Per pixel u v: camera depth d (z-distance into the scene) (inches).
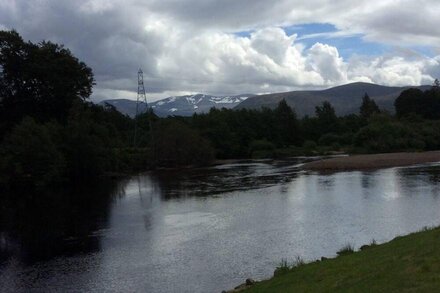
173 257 1146.0
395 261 653.3
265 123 6614.2
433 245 694.5
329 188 2258.9
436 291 484.4
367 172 2992.1
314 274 710.5
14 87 3937.0
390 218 1471.5
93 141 3425.2
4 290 950.4
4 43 3811.5
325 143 6624.0
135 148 4547.2
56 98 3988.7
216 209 1813.5
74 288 948.0
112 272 1045.8
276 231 1366.9
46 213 1903.3
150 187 2726.4
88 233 1475.1
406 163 3481.8
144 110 7652.6
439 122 5940.0
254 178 2940.5
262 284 745.0
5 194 2608.3
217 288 906.7
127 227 1546.5
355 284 585.9
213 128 5876.0
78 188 2837.1
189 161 4574.3
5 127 3624.5
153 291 911.0
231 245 1232.8
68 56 4143.7
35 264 1136.2
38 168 2859.3
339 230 1339.8
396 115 7337.6
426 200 1769.2
